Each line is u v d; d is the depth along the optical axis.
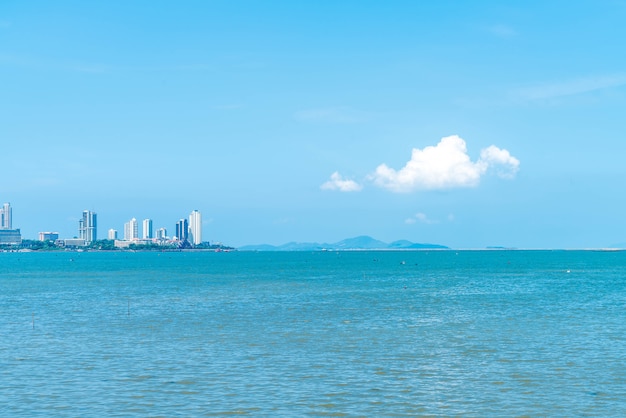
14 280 150.12
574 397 36.25
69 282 140.00
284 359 46.25
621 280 136.75
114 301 90.88
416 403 35.28
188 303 86.69
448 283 128.88
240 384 39.25
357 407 34.62
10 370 43.28
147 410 34.28
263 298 93.88
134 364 44.81
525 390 37.72
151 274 176.00
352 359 46.22
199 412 33.91
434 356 47.16
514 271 185.62
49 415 33.53
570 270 190.75
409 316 70.50
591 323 63.88
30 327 63.47
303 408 34.47
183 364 44.75
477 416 33.12
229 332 58.91
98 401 35.94
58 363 45.38
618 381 39.56
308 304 84.25
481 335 56.44
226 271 193.25
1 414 33.72
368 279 144.88
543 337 55.16
